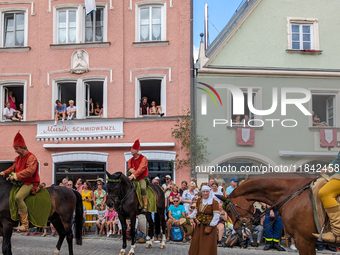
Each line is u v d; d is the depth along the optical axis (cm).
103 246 1043
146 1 1650
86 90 1678
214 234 741
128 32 1653
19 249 948
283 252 978
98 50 1655
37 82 1686
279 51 1381
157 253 938
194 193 1131
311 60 1371
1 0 1741
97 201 1268
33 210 773
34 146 1648
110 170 1583
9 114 1689
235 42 1328
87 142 1611
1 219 751
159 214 1040
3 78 1705
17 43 1745
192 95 1512
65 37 1706
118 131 1589
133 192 920
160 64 1605
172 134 1534
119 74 1627
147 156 1541
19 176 745
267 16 1416
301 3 1445
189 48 1584
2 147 1667
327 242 506
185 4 1614
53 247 1001
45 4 1717
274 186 566
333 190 505
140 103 1619
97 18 1695
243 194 586
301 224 532
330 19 1445
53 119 1639
